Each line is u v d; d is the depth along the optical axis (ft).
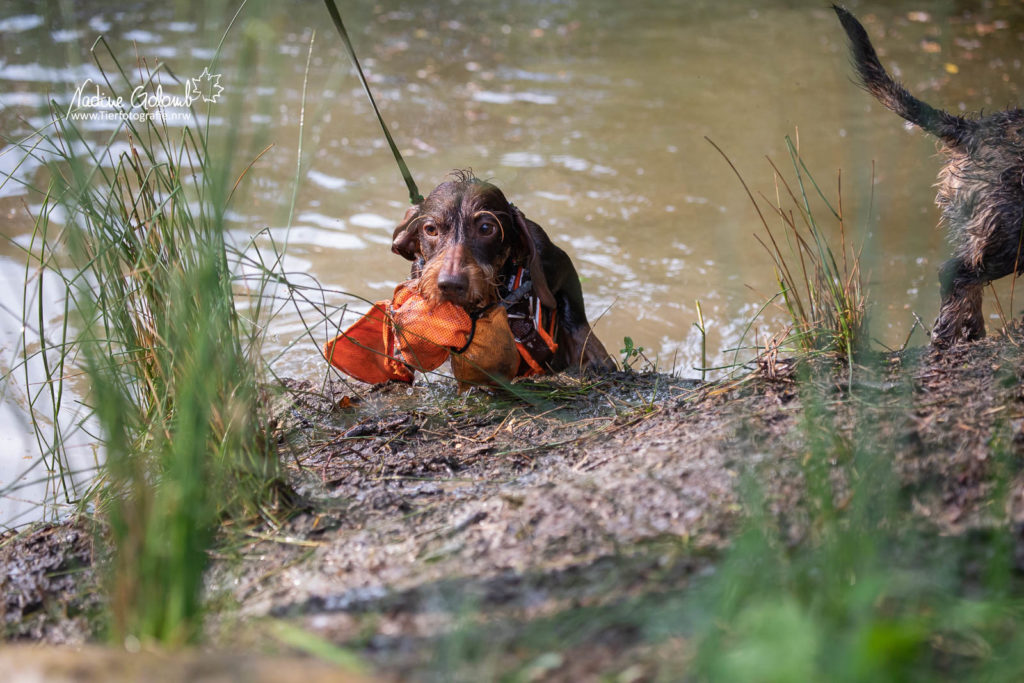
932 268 23.72
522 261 18.61
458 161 31.71
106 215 13.56
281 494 13.11
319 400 18.33
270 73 11.50
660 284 24.47
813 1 53.21
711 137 33.96
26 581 12.73
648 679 8.24
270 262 25.07
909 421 12.49
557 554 10.63
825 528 10.23
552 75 41.11
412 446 15.55
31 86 35.63
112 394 11.21
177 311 12.38
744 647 8.05
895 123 34.55
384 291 24.20
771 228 27.02
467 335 17.03
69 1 12.09
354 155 32.12
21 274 23.73
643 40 46.44
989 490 10.81
